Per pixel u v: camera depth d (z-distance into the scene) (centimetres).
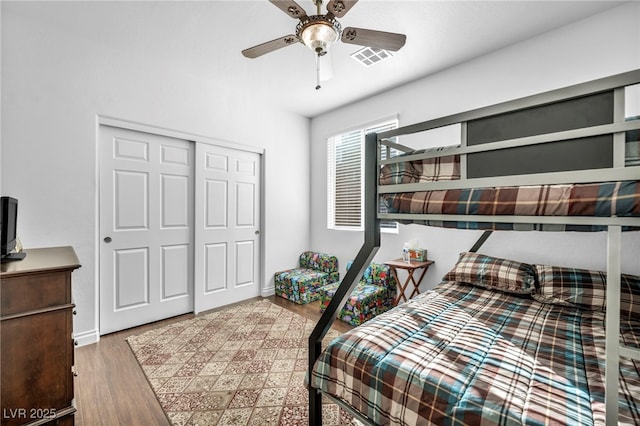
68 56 224
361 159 363
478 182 97
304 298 339
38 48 212
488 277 217
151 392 177
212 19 208
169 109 281
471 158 101
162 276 288
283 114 388
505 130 92
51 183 218
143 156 272
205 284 317
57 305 131
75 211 229
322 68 215
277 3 139
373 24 211
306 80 306
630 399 92
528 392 96
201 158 310
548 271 204
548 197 84
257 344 238
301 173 413
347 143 380
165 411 160
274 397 172
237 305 335
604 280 184
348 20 206
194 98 299
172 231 294
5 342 119
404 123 313
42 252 177
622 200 72
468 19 207
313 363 143
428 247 299
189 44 240
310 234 425
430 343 131
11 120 202
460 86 270
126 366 205
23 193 207
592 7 197
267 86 321
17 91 204
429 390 100
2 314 119
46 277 129
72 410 133
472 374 107
